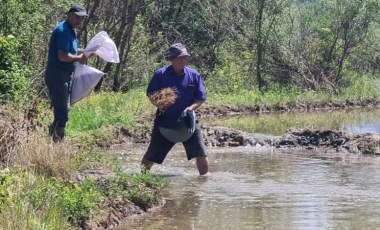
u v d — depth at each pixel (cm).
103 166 1877
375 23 6762
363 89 5966
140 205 1591
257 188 1819
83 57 1883
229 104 5016
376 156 2486
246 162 2288
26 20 3288
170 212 1571
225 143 2839
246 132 3122
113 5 5003
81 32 4509
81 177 1677
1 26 3175
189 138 1983
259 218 1502
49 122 2105
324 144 2741
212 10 6322
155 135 1967
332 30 6412
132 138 2953
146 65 5322
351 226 1433
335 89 6044
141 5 5506
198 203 1652
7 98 2236
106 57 1900
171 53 1916
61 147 1678
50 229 1225
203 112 4722
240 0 6266
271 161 2317
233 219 1498
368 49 6731
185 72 1936
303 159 2378
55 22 3988
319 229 1412
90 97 3766
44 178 1516
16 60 2564
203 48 6316
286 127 3678
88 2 4606
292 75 6184
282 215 1527
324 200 1677
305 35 6322
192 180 1928
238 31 6241
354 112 5162
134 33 5391
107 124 3091
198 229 1423
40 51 3609
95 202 1452
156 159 1973
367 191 1783
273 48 6197
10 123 1725
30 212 1254
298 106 5425
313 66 6278
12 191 1330
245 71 6184
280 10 6203
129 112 3522
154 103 1912
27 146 1644
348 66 6556
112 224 1459
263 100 5288
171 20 6388
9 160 1602
